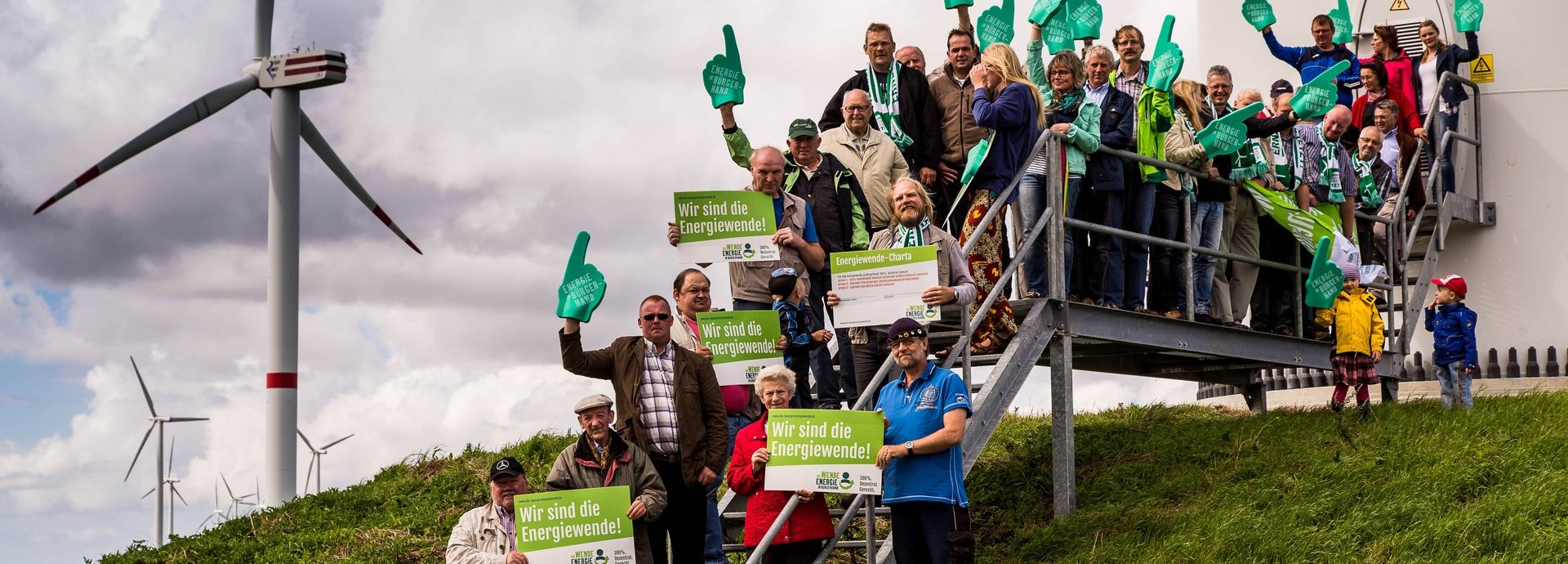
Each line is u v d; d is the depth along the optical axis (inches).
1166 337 495.8
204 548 551.2
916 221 401.4
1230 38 755.4
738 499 434.6
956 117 475.2
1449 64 692.1
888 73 477.7
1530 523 400.5
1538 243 708.7
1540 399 534.0
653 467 370.3
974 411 415.8
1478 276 718.5
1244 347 530.0
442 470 595.5
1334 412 533.6
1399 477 446.0
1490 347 711.7
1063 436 464.1
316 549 528.4
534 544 359.6
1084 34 510.3
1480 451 455.5
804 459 361.7
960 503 362.9
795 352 412.5
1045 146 454.6
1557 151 711.7
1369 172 600.1
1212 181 512.1
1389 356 619.5
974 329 433.4
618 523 361.1
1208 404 671.8
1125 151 474.0
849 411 361.7
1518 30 721.6
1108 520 448.5
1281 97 556.1
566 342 375.6
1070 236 464.4
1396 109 640.4
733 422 410.3
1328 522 423.2
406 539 522.3
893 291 382.0
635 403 378.3
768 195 401.4
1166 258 503.8
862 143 454.6
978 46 514.0
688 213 397.7
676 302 412.8
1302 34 736.3
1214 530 419.5
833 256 386.3
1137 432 549.0
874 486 358.0
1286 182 538.6
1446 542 397.1
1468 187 719.7
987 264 440.1
